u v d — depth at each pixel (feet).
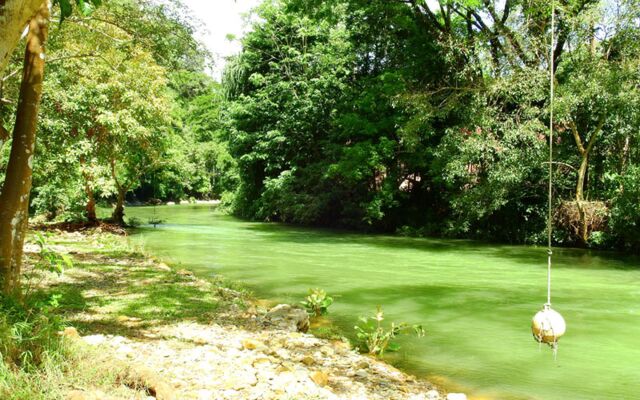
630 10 50.24
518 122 58.95
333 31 88.79
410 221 79.51
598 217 57.52
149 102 63.52
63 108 58.08
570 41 55.67
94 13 42.19
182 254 48.85
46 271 31.01
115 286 28.32
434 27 73.56
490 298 30.55
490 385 16.79
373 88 80.79
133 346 16.52
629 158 56.75
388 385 15.80
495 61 61.41
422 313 26.73
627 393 16.15
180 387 12.92
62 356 11.94
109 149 64.44
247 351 17.52
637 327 24.30
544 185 63.05
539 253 53.93
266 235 70.69
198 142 165.07
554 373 18.04
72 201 69.92
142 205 160.97
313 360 17.57
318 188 91.71
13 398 9.77
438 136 75.72
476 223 69.77
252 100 97.86
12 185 17.99
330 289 32.78
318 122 94.32
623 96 49.42
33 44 18.25
